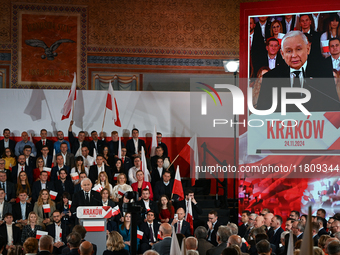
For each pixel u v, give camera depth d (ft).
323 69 37.73
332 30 37.76
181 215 28.91
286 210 36.83
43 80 42.06
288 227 26.58
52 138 41.60
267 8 39.19
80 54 42.80
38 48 42.16
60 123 41.83
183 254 10.62
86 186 27.96
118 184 31.58
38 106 41.70
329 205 36.17
